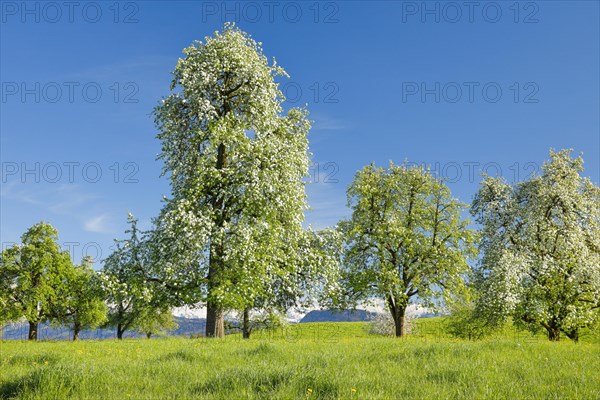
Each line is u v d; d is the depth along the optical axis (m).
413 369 8.96
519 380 7.83
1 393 7.32
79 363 9.31
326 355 10.81
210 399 6.50
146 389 7.28
